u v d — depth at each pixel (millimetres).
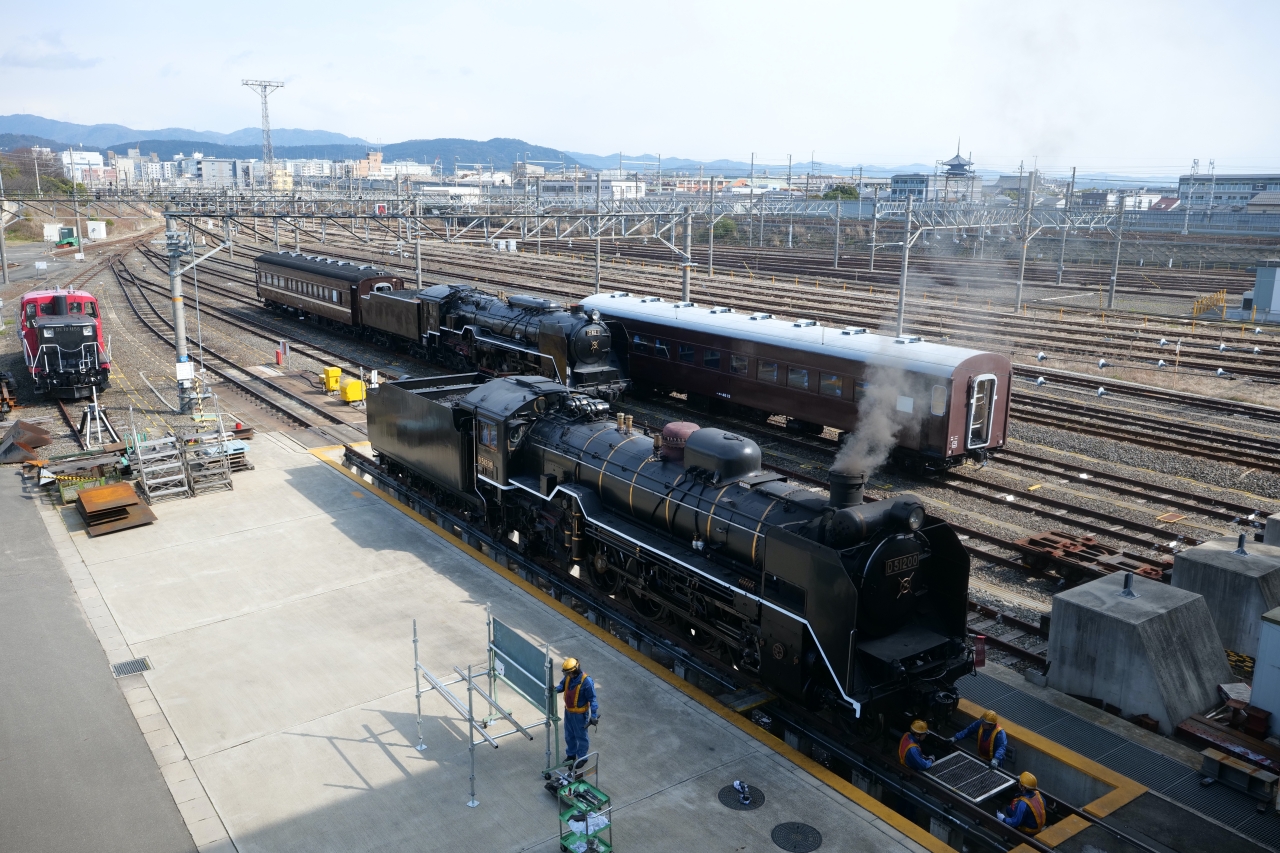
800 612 11469
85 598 15562
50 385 29750
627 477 14852
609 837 9656
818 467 23641
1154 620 11820
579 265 71625
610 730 11766
